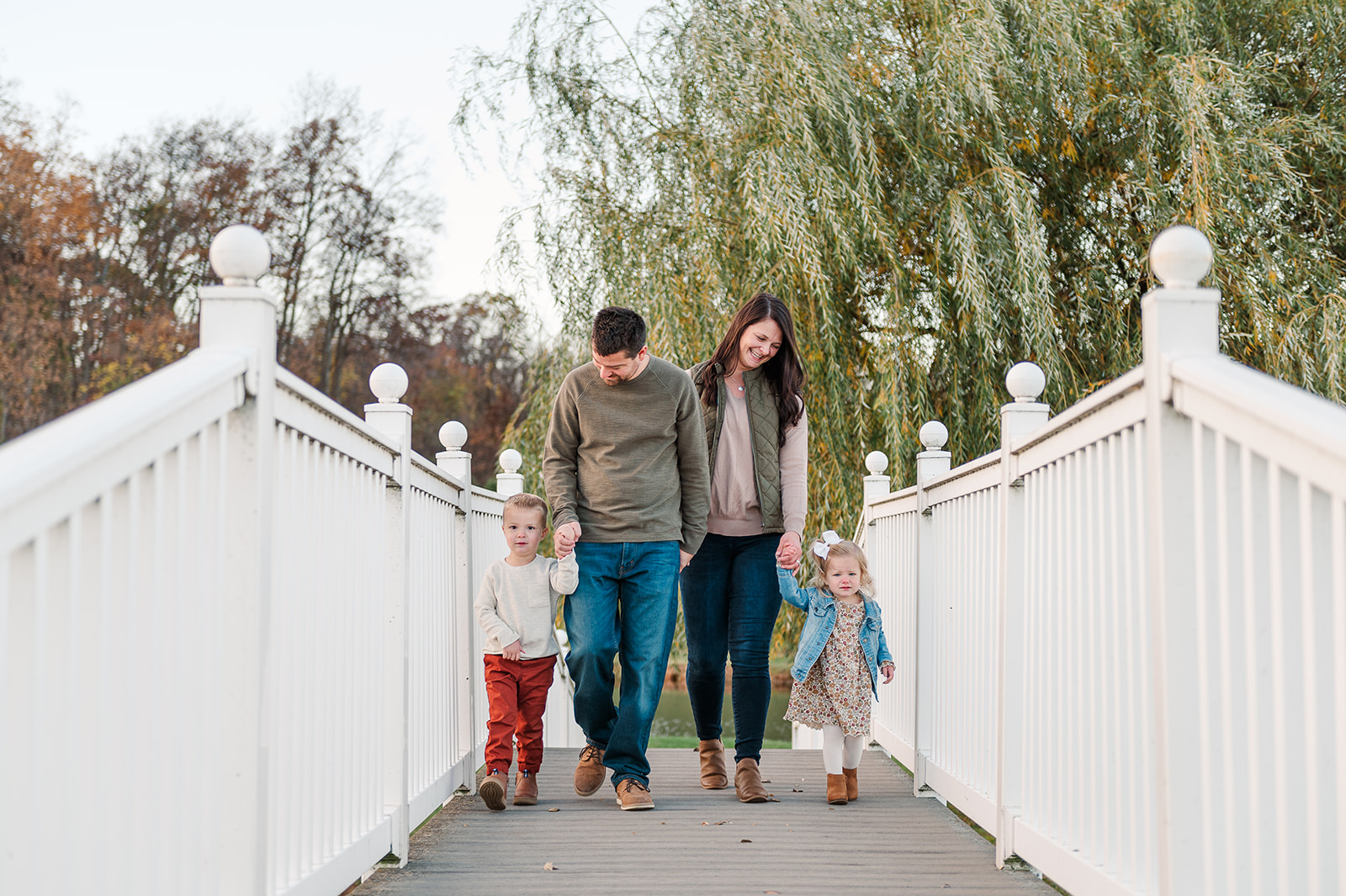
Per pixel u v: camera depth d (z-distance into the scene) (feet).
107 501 4.33
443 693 12.16
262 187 74.43
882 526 16.98
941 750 12.56
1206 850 5.61
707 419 12.80
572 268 25.76
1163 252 6.03
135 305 70.64
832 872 9.04
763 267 23.03
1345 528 4.27
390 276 78.02
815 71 22.91
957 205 22.54
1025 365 9.67
